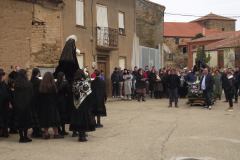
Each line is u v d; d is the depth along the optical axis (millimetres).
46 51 14359
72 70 8273
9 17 12969
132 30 21344
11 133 8148
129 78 17000
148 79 19406
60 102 7531
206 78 12898
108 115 11242
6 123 7531
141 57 23125
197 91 14086
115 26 19453
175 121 9727
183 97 18891
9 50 12984
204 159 5516
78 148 6352
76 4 16047
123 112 12047
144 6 28719
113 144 6699
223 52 44000
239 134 7676
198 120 9906
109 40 18172
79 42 16250
